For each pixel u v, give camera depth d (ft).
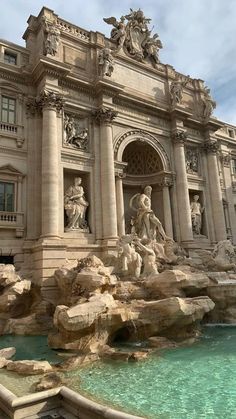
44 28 83.66
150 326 49.21
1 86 79.61
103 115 88.48
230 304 63.93
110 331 46.70
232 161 135.23
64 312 43.73
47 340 49.49
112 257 75.10
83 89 88.53
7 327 58.80
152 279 61.67
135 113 99.71
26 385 30.83
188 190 108.37
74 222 79.97
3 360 38.01
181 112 106.11
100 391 29.04
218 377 32.42
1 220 73.26
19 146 78.89
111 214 82.64
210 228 109.91
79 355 40.47
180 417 23.47
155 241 86.89
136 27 109.09
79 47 92.73
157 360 39.24
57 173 76.64
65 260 71.41
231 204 124.47
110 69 92.43
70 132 84.84
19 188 77.00
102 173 85.71
